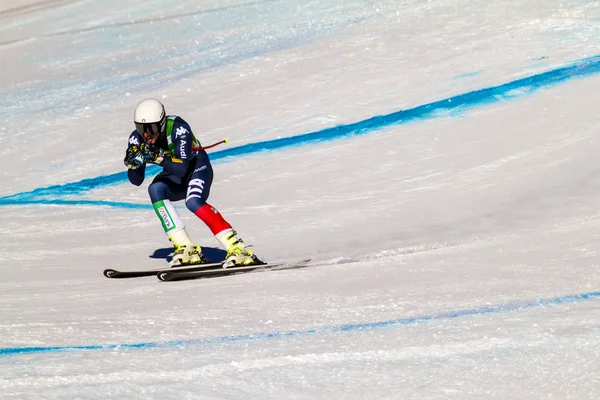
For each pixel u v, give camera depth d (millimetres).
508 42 36688
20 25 59969
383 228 21781
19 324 15742
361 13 45969
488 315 13750
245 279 18547
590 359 11445
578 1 39781
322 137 31469
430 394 10805
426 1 45094
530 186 23031
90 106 41594
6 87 47156
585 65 32438
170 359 12695
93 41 53469
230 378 11727
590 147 25172
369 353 12359
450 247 19156
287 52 42625
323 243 21266
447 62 36031
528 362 11539
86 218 27828
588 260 16625
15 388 11672
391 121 31344
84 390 11484
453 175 25516
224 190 28062
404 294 15688
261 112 35375
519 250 18047
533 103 29906
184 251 20031
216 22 51500
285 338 13469
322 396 10930
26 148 36938
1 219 28453
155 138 19516
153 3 59156
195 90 40281
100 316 16047
